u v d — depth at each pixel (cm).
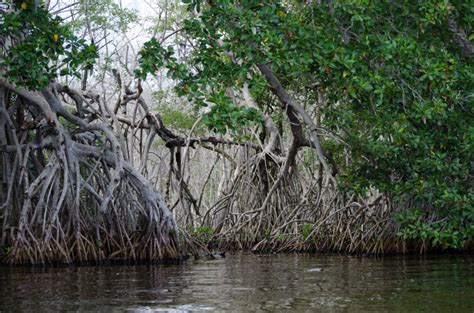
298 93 1797
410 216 1350
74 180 1305
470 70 1251
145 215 1341
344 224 1555
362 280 990
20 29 1158
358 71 1214
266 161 1825
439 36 1369
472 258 1326
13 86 1266
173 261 1338
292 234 1650
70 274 1108
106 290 912
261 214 1769
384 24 1305
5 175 1330
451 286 909
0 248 1287
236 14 1201
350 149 1480
